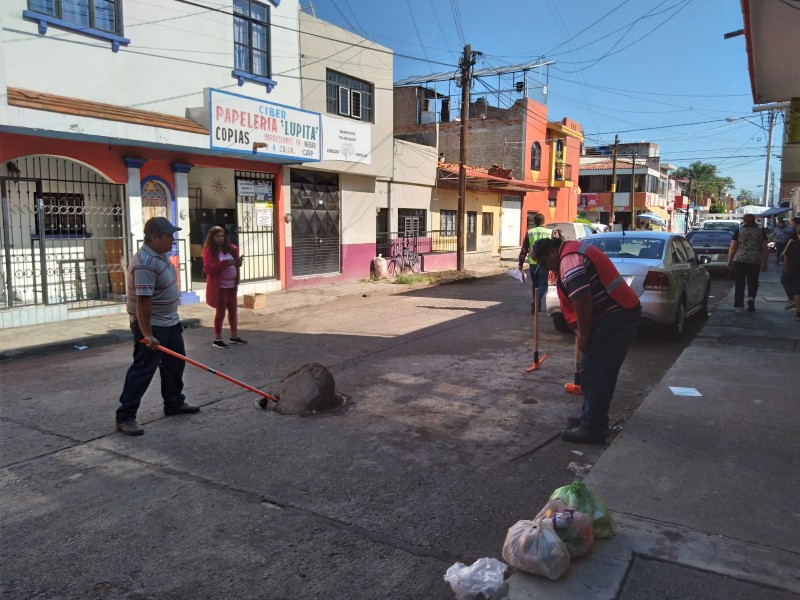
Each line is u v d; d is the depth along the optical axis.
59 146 9.60
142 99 10.80
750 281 10.34
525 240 10.31
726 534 3.22
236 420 5.34
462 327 9.89
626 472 4.00
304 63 14.30
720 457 4.23
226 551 3.24
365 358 7.66
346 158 15.38
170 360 5.32
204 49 11.92
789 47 7.55
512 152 29.02
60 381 6.64
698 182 80.75
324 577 3.01
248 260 13.84
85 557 3.18
